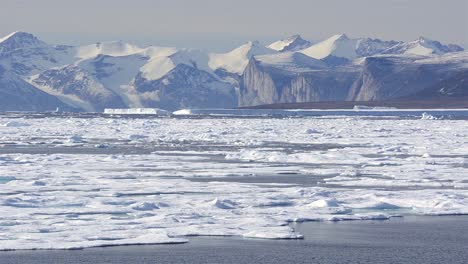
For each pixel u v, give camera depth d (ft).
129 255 192.03
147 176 340.39
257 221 228.63
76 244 198.70
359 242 208.13
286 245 204.33
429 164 397.80
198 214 238.07
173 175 344.08
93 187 297.53
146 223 223.30
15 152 472.85
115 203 255.29
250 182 322.14
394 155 461.37
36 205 250.78
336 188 302.45
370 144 552.00
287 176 345.51
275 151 497.05
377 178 338.13
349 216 238.07
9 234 207.62
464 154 463.42
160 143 565.94
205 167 381.40
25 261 184.85
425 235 216.54
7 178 326.44
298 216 238.07
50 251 194.08
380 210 253.24
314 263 188.14
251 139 610.65
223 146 537.24
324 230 221.66
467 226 228.02
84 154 457.68
